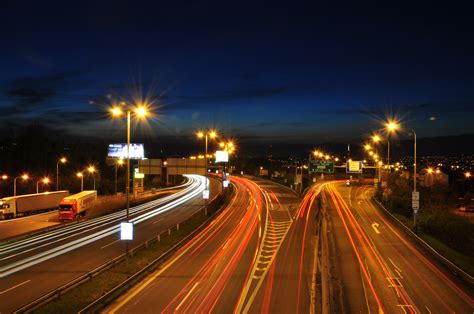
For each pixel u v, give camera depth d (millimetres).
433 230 55656
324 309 23594
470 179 123438
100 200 83688
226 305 24453
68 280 30203
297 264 34812
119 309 23828
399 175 103000
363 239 47188
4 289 28000
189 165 72312
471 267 34094
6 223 63594
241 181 139125
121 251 40469
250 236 48344
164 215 69125
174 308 23953
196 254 38688
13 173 118500
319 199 88562
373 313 23766
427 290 28234
